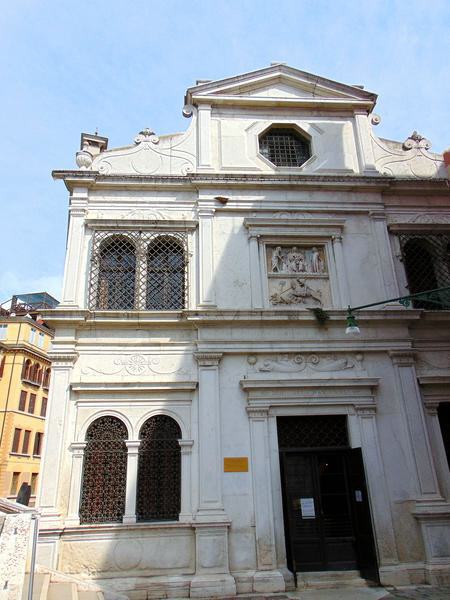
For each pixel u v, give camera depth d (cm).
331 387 1021
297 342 1054
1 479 3219
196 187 1192
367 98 1348
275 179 1202
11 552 513
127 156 1229
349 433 1005
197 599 834
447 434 1054
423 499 945
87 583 812
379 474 970
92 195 1175
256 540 904
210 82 1306
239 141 1273
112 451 964
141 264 1116
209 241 1138
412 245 1228
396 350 1062
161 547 891
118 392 994
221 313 1045
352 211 1206
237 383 1018
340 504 976
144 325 1048
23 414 3519
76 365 1013
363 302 1122
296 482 978
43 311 1017
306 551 938
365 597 817
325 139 1302
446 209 1252
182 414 991
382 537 924
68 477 924
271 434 984
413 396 1030
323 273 1150
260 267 1134
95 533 887
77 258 1093
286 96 1335
